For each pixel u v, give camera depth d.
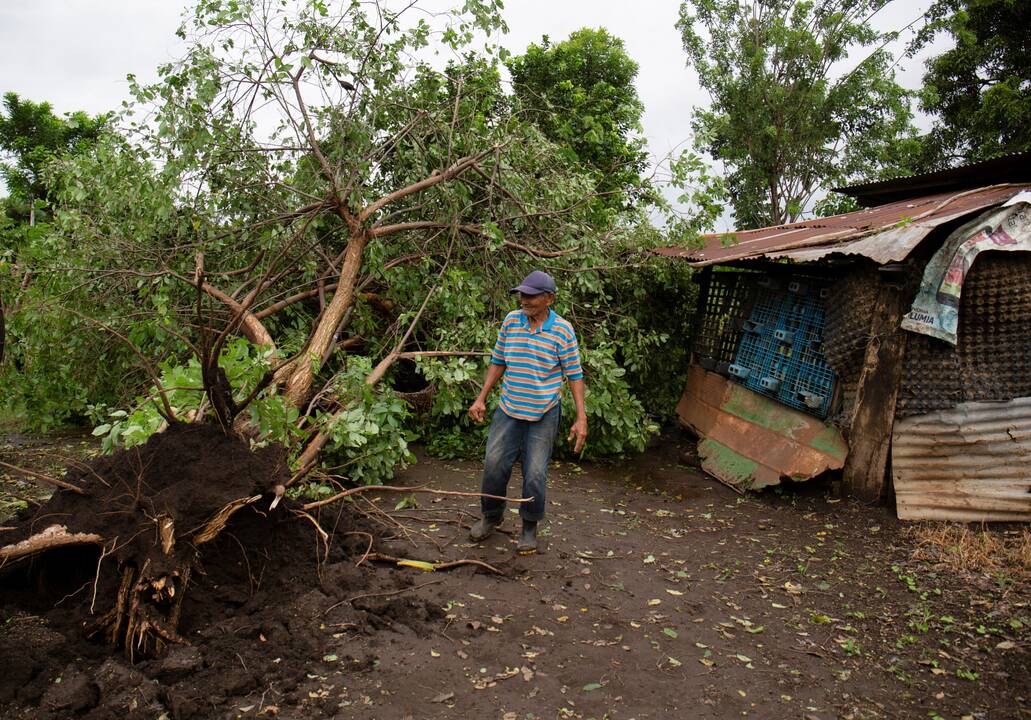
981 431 5.40
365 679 3.11
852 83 19.14
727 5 20.42
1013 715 3.13
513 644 3.51
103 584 3.31
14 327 6.30
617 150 11.23
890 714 3.12
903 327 5.53
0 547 3.22
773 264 7.18
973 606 4.18
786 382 6.69
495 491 4.66
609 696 3.13
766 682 3.33
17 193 10.98
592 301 8.09
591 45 15.80
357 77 6.35
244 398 4.51
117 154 6.13
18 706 2.76
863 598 4.30
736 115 20.08
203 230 6.43
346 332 7.20
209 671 3.04
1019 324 5.36
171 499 3.34
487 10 6.30
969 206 5.85
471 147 7.00
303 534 4.09
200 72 5.66
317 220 6.55
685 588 4.35
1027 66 19.70
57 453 6.78
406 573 4.13
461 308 6.49
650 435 8.30
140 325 5.69
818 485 6.25
